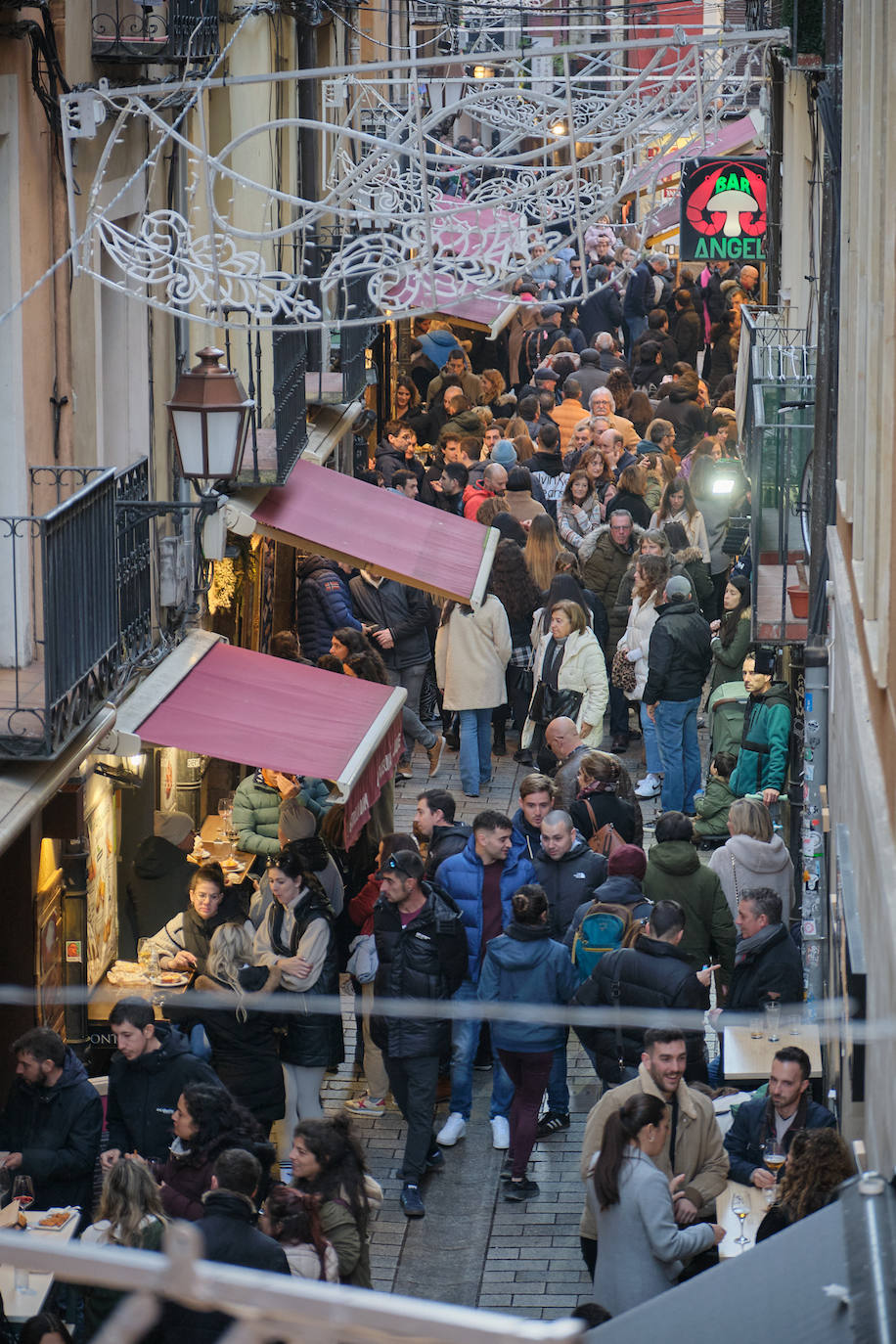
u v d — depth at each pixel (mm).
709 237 31531
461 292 16609
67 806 16562
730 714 23516
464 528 26781
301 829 20156
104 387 19422
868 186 13141
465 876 17656
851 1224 5230
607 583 28172
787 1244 5336
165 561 20016
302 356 24938
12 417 15484
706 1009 15500
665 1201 12109
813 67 17672
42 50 15609
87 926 17641
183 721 17812
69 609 13867
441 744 28938
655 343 46562
